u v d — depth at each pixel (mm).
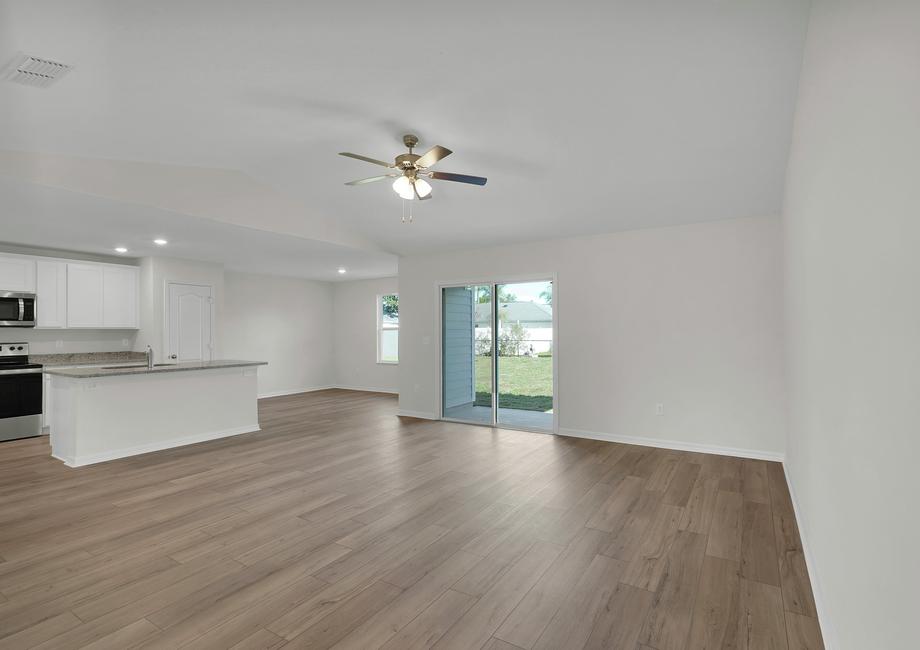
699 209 4680
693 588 2393
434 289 6871
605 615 2170
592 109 3254
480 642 1986
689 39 2512
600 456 4820
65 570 2561
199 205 4594
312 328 9875
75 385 4535
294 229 5426
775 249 4656
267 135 3799
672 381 5125
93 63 2582
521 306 6293
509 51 2668
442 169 4270
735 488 3855
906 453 966
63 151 3719
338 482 4023
